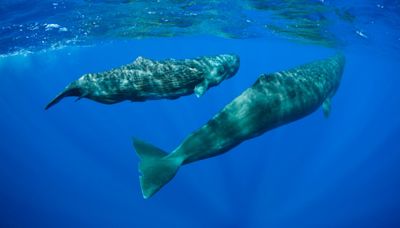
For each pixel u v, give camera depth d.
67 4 16.08
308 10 17.11
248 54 49.88
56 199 32.16
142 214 28.42
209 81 7.62
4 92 62.12
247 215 26.61
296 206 27.80
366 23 18.31
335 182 32.06
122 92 6.52
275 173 31.02
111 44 35.66
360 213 28.34
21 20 18.33
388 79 58.81
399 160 39.78
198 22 21.70
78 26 21.22
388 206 29.84
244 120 7.03
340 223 26.64
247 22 21.42
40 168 38.59
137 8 17.42
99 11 17.69
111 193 31.39
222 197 28.39
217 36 29.48
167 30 24.89
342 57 16.72
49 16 18.03
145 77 6.57
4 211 31.38
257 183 29.53
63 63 47.22
